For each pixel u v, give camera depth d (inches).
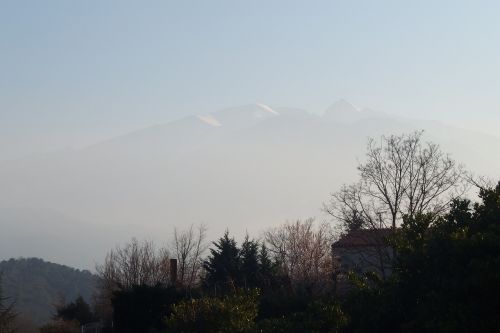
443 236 838.5
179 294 1796.3
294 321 995.3
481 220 867.4
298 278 2333.9
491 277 723.4
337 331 957.8
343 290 2063.2
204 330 1128.2
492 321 728.3
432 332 765.3
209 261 2659.9
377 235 1900.8
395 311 877.8
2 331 2267.5
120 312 1774.1
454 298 766.5
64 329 2854.3
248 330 1035.9
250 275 2470.5
